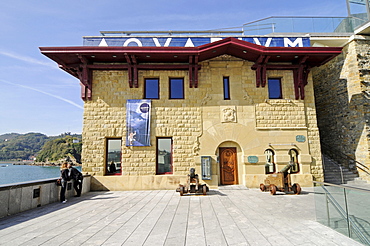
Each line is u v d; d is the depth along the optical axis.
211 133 13.80
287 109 14.12
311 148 13.95
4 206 7.60
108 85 14.03
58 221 7.01
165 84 14.15
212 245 5.01
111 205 9.28
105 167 13.62
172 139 13.88
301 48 12.97
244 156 13.62
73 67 13.88
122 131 13.69
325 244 5.02
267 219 7.02
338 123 16.08
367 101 14.40
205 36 14.10
